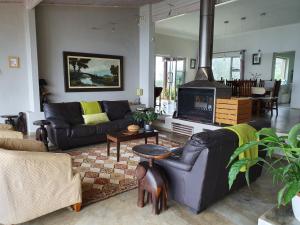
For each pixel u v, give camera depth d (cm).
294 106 838
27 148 254
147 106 656
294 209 153
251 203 251
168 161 238
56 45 545
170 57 1007
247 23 791
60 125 407
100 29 602
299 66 813
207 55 485
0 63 496
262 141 159
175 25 836
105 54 616
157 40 948
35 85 509
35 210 202
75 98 582
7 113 514
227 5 594
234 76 1014
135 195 264
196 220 221
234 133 233
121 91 657
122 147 433
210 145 209
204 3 470
